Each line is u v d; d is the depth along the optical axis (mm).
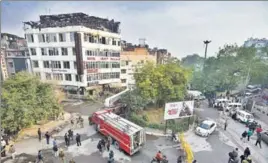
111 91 44312
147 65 30078
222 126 25641
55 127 23750
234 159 16078
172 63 31438
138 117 24828
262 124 26406
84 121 26703
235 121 27766
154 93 27391
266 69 36406
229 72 43688
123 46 57156
